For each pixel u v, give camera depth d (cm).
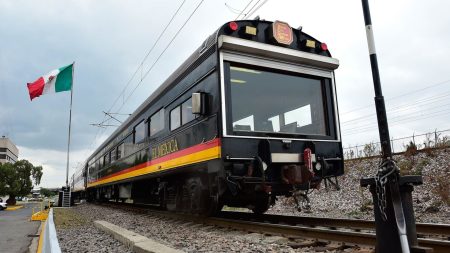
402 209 345
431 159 1475
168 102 951
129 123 1418
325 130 777
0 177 5316
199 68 764
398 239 348
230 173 643
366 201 1263
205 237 628
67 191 2367
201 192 766
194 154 755
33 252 732
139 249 512
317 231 544
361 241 482
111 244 636
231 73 686
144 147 1157
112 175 1720
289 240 560
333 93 799
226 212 1041
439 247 416
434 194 1176
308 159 686
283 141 693
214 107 678
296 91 759
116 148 1678
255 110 695
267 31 743
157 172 997
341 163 768
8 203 5338
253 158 661
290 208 1358
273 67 730
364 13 418
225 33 700
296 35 780
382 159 369
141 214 1180
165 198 1017
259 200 904
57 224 1053
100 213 1396
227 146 644
